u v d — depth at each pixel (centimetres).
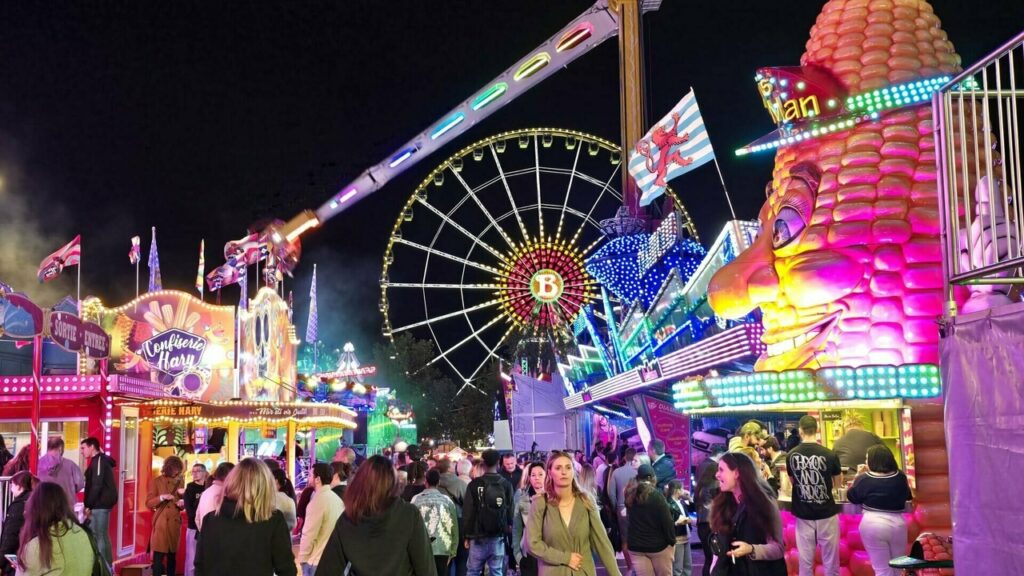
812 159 1214
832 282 1145
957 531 538
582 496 689
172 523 1273
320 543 848
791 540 1066
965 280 546
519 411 3469
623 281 2302
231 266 2425
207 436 2403
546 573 677
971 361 526
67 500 609
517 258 3828
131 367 1958
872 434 1045
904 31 1219
